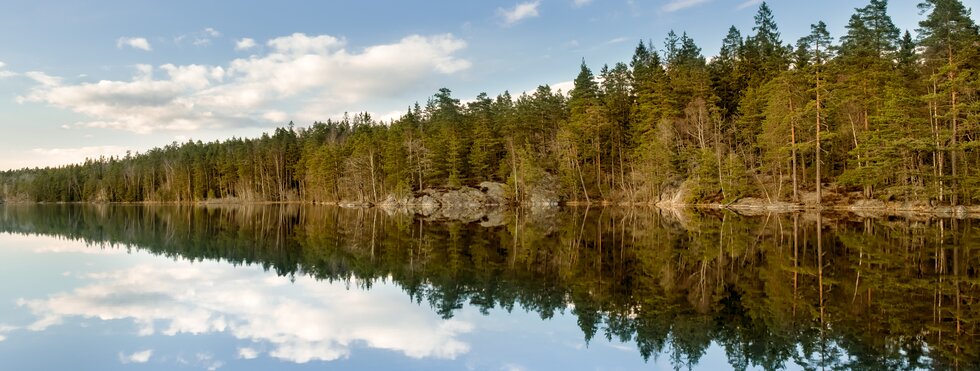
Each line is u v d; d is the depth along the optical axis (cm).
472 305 1470
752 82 6519
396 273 2012
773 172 5472
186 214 7344
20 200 16300
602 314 1338
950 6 4144
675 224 3812
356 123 14500
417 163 8594
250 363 1020
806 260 1973
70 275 2059
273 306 1502
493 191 8038
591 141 7869
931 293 1409
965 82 3894
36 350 1105
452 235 3419
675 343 1102
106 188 14838
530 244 2808
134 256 2638
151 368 996
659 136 6341
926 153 4459
